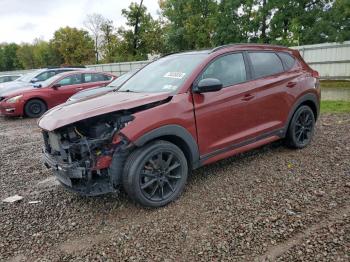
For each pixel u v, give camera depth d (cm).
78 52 4653
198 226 327
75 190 353
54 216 369
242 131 440
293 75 507
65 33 4712
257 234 305
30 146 698
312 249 278
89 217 362
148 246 301
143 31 3612
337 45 1644
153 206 365
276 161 484
